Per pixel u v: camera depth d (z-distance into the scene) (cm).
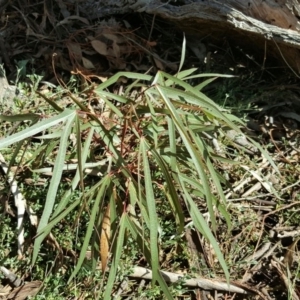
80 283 78
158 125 77
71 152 85
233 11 101
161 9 109
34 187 85
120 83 107
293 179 97
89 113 67
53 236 79
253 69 114
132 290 80
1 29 109
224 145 98
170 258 84
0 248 79
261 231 90
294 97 110
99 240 71
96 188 72
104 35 112
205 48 116
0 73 98
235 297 83
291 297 81
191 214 68
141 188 71
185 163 79
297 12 99
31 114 70
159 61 113
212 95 109
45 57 107
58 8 117
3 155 88
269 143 103
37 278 79
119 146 81
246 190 95
